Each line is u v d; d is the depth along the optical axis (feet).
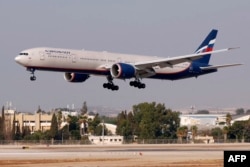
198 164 449.48
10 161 472.85
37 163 456.04
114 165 436.76
